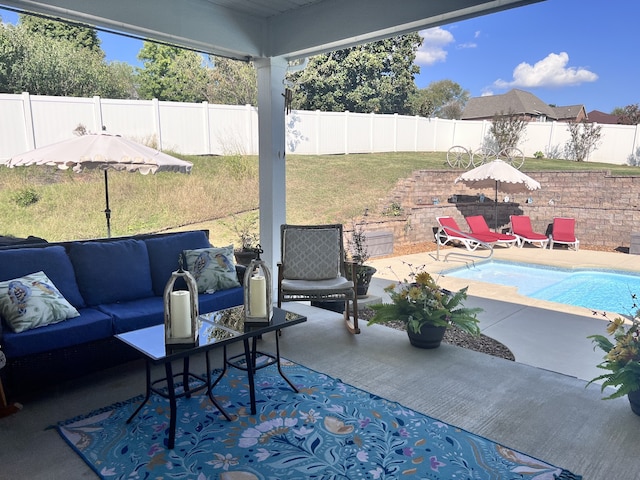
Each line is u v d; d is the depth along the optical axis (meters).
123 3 3.88
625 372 2.55
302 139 10.78
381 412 2.66
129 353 3.20
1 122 7.45
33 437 2.41
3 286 2.82
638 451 2.26
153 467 2.15
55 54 9.84
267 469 2.14
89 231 8.37
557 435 2.41
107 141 4.45
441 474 2.10
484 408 2.70
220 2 4.48
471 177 8.81
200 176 9.39
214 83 12.66
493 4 3.47
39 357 2.77
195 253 3.91
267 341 3.85
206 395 2.88
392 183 10.53
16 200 7.81
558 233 8.88
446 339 4.00
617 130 10.92
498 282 6.78
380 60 14.62
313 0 4.43
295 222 9.03
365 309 4.89
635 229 8.71
